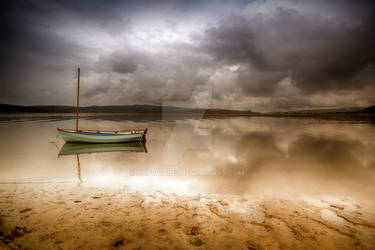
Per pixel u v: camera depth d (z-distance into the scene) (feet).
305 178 20.36
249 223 11.13
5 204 13.05
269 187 17.44
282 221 11.39
